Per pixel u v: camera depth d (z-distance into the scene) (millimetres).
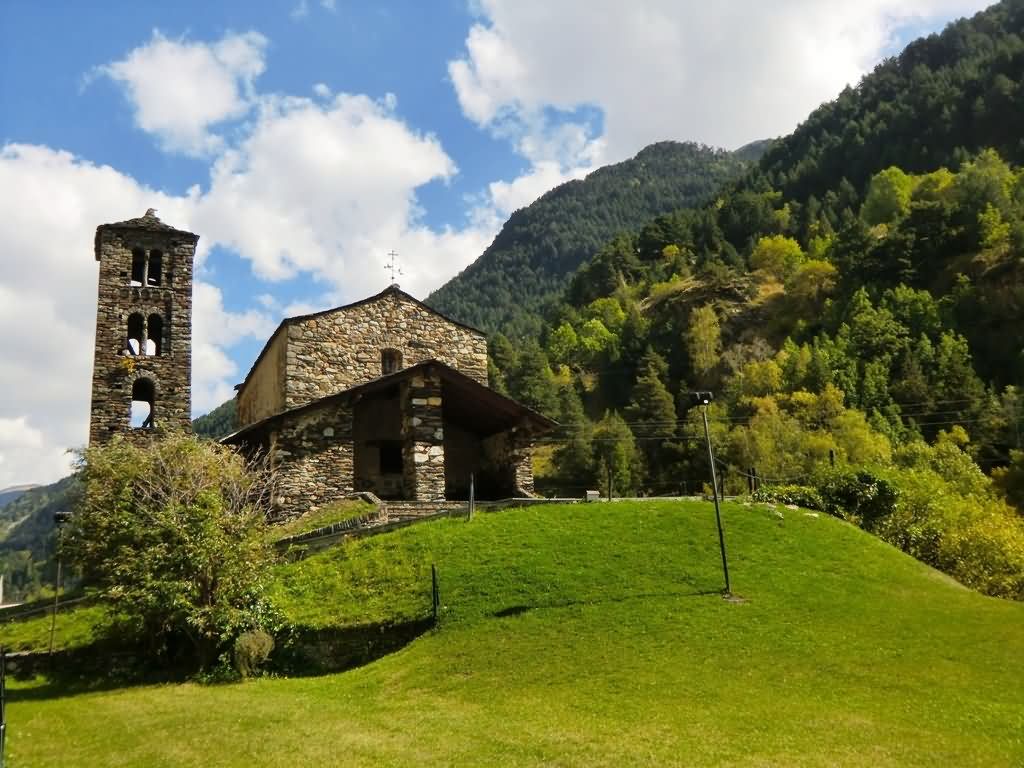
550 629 18328
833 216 155750
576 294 169375
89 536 24469
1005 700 14359
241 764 11586
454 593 20484
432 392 30734
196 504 20750
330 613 20375
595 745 12156
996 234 107750
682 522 25203
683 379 111750
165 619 19094
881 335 92875
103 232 37500
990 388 82500
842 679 15422
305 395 33719
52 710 16141
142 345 37188
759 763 11312
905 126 172625
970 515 35438
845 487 31078
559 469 85938
